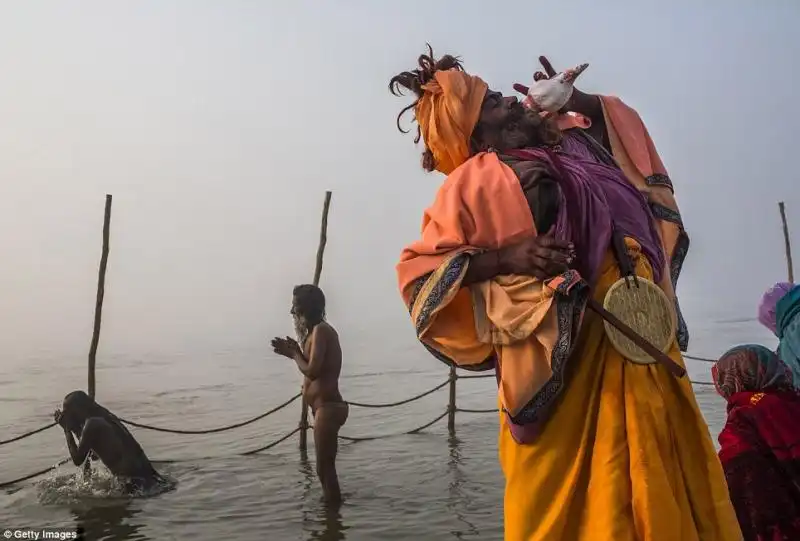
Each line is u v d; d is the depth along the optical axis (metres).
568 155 2.46
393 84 2.63
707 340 31.97
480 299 2.22
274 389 21.47
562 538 2.16
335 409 8.39
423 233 2.30
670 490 2.11
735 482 3.48
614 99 2.71
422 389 19.70
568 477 2.19
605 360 2.23
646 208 2.47
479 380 20.72
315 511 7.93
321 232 11.74
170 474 9.71
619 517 2.09
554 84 2.48
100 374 26.95
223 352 37.38
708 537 2.18
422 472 9.62
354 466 10.08
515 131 2.44
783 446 3.44
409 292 2.27
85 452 8.80
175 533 7.25
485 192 2.23
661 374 2.24
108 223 11.01
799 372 4.50
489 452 10.85
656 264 2.39
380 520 7.55
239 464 10.38
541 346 2.17
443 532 7.09
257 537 7.09
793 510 3.39
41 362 32.72
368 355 31.84
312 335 8.53
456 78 2.44
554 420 2.22
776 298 5.06
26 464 10.80
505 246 2.21
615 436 2.15
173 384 22.98
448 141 2.43
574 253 2.17
